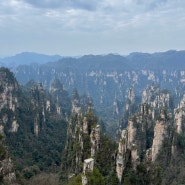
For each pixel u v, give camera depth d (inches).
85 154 5280.5
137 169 4783.5
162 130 6820.9
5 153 4800.7
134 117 7780.5
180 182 5925.2
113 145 5172.2
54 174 6402.6
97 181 4195.4
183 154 6702.8
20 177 5137.8
